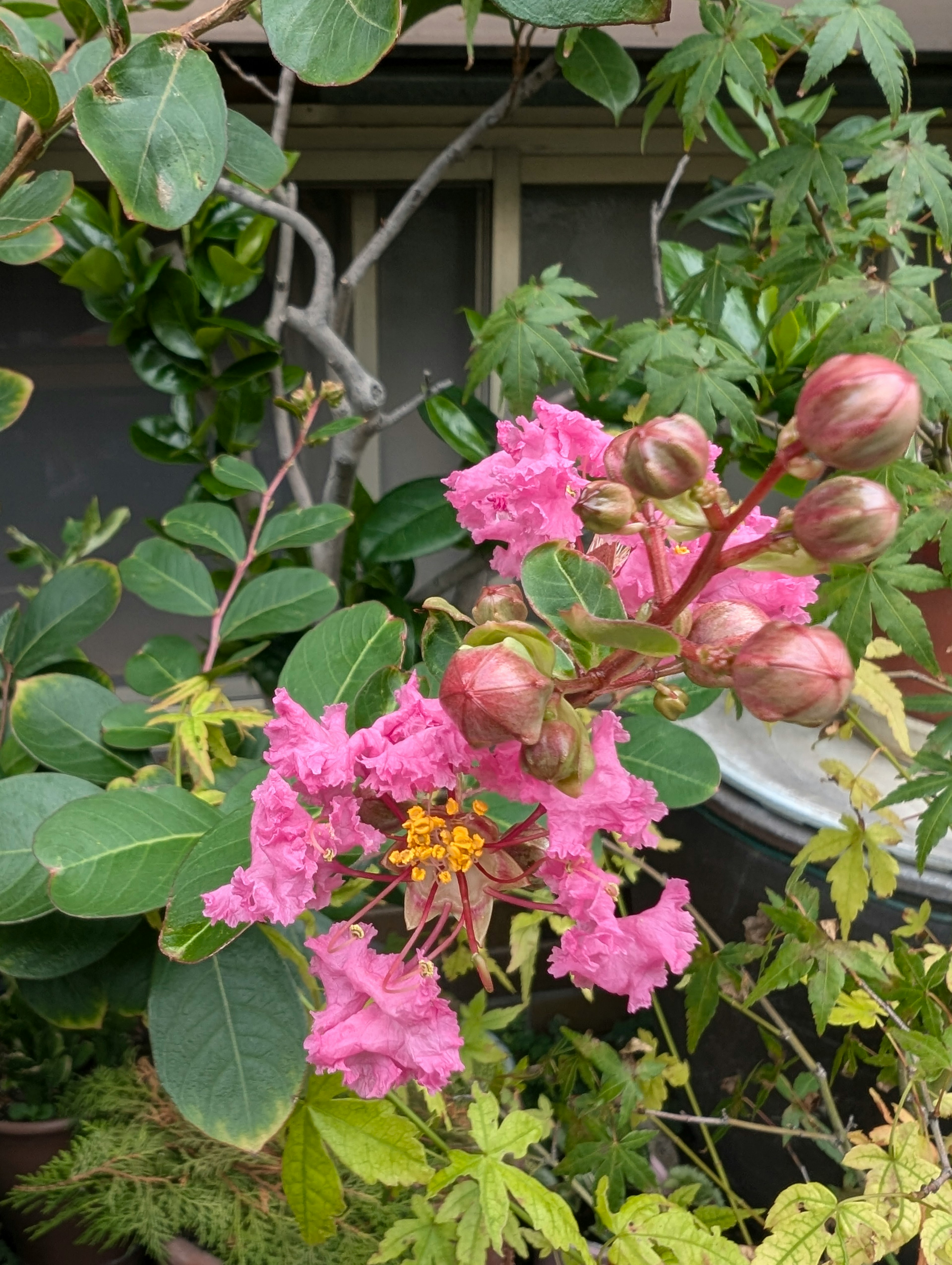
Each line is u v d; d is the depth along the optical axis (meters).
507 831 0.72
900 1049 1.03
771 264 1.12
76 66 0.93
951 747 1.08
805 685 0.46
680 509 0.48
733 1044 1.41
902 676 1.21
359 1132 0.86
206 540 1.12
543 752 0.50
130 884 0.74
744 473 1.33
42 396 1.70
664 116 1.64
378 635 0.84
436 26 1.41
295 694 0.82
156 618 1.83
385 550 1.35
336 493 1.34
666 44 1.46
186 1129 1.07
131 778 0.97
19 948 0.87
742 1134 1.42
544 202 1.75
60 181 0.79
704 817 1.40
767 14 1.02
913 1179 0.91
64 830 0.75
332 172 1.62
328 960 0.60
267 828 0.57
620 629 0.47
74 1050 1.16
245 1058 0.79
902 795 1.06
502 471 0.62
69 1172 1.01
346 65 0.52
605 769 0.56
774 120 1.09
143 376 1.35
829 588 1.04
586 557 0.59
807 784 1.37
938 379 0.95
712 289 1.17
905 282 1.01
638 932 0.63
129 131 0.55
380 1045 0.58
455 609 0.69
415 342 1.80
